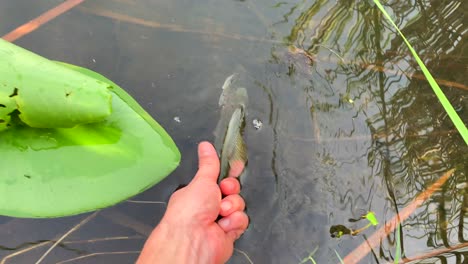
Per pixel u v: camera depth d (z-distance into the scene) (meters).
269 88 0.46
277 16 0.51
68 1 0.47
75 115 0.36
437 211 0.42
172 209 0.36
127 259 0.38
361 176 0.43
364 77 0.49
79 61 0.44
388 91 0.48
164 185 0.40
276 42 0.49
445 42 0.53
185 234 0.34
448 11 0.55
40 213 0.35
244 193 0.41
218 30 0.48
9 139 0.37
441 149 0.46
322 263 0.39
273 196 0.41
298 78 0.47
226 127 0.42
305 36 0.50
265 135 0.44
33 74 0.35
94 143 0.38
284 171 0.42
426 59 0.51
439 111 0.48
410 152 0.45
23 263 0.36
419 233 0.41
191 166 0.41
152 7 0.49
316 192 0.42
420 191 0.43
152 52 0.46
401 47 0.51
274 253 0.39
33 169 0.36
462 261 0.40
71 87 0.36
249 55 0.47
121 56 0.45
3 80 0.35
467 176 0.45
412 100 0.48
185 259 0.33
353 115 0.46
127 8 0.48
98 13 0.47
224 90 0.44
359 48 0.50
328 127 0.45
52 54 0.44
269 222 0.40
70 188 0.36
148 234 0.38
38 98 0.35
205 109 0.43
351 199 0.42
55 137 0.38
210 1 0.51
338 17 0.52
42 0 0.47
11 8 0.46
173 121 0.42
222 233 0.37
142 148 0.38
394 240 0.41
